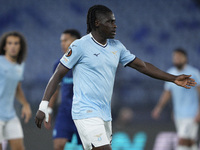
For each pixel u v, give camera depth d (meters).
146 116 44.72
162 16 65.25
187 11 65.94
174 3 66.25
